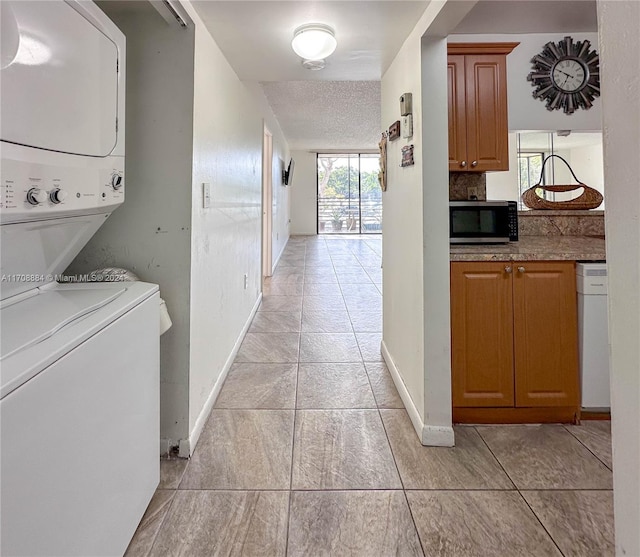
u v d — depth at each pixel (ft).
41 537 2.57
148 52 5.50
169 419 5.74
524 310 6.54
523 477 5.32
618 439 1.95
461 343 6.57
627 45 1.80
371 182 37.40
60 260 4.25
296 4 5.46
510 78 8.72
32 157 2.95
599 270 6.42
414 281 6.53
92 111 3.78
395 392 7.77
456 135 7.37
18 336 2.84
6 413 2.26
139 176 5.57
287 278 18.81
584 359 6.57
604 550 4.17
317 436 6.28
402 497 4.94
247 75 8.67
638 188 1.78
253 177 12.42
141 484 4.33
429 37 5.76
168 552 4.10
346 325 11.98
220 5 5.44
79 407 3.01
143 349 4.31
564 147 9.08
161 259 5.64
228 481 5.20
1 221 2.79
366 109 18.30
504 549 4.18
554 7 7.51
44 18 3.06
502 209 7.49
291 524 4.49
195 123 5.67
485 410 6.74
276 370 8.77
